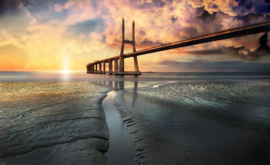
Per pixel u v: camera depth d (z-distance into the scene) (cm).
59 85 1273
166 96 771
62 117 388
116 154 219
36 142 246
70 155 208
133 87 1248
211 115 426
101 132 296
